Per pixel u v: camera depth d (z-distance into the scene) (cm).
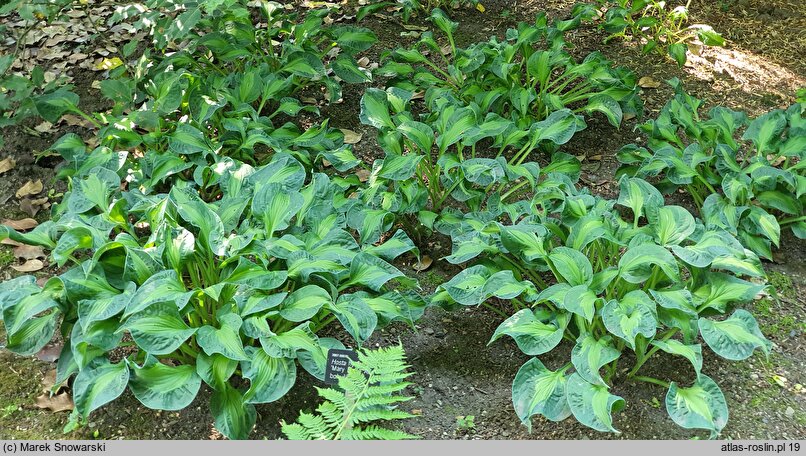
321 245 327
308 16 484
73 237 307
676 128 430
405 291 361
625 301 298
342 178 390
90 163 378
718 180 397
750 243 369
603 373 319
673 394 286
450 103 405
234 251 307
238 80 451
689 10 581
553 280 366
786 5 586
